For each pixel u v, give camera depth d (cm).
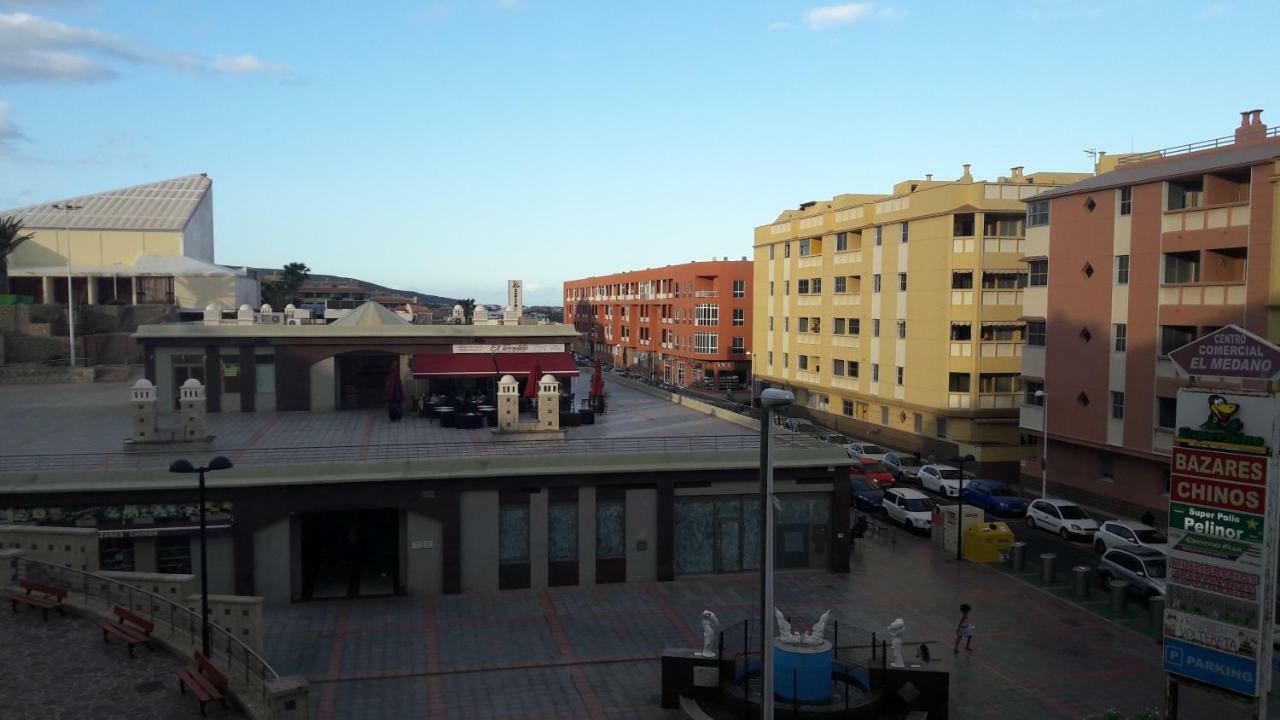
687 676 2169
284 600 2881
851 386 6738
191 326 4328
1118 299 4162
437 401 4334
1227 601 1828
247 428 3853
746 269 9456
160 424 3959
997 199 5375
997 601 3005
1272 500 1770
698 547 3222
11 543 2547
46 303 7850
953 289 5469
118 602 2358
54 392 5416
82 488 2747
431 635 2622
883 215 6266
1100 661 2488
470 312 13350
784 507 3294
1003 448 5197
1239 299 3559
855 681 2231
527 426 3609
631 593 3023
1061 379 4528
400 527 3017
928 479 4822
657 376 11100
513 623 2727
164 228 9200
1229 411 1823
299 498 2878
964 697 2245
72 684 1945
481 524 3014
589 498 3091
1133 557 3095
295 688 1753
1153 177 3944
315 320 5466
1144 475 4091
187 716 1814
